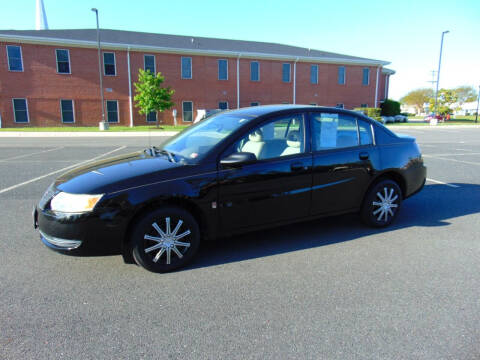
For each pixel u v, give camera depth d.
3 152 11.98
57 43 25.92
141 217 3.13
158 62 29.05
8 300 2.79
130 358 2.14
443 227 4.52
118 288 2.99
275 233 4.32
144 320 2.53
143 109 26.52
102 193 2.99
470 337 2.34
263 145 3.62
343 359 2.13
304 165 3.75
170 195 3.14
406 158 4.52
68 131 22.31
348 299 2.81
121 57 27.88
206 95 30.94
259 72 32.38
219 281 3.12
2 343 2.26
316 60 33.97
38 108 26.30
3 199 5.79
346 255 3.66
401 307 2.70
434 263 3.47
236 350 2.21
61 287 3.00
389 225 4.59
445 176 7.87
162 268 3.25
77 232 2.95
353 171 4.09
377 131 4.38
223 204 3.39
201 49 29.98
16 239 4.06
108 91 27.89
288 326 2.46
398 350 2.21
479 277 3.18
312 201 3.88
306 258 3.59
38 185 6.80
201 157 3.37
